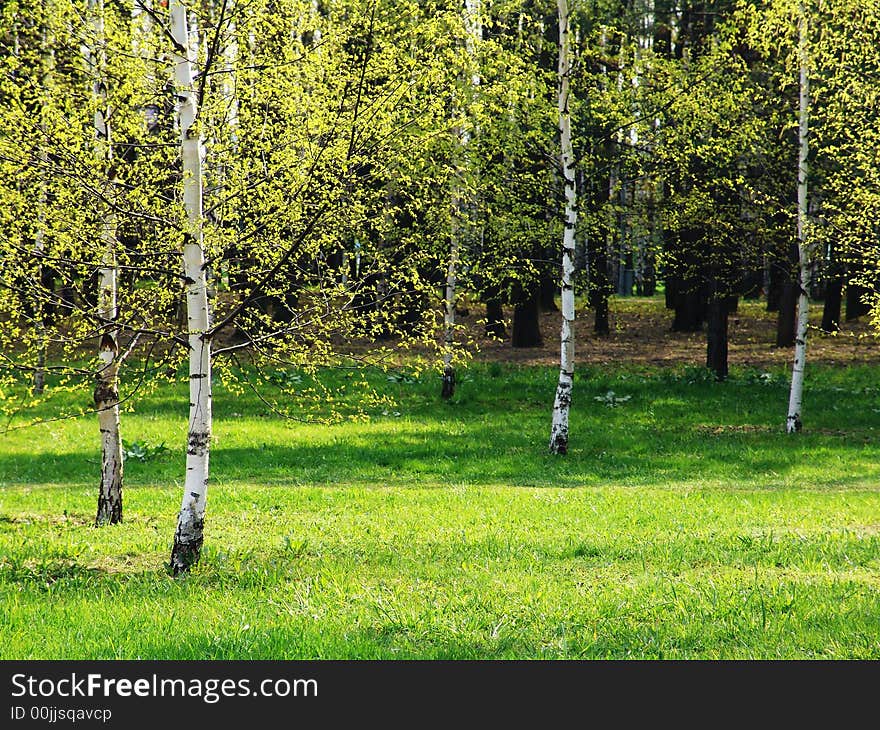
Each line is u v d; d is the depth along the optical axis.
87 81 12.42
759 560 11.05
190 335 11.27
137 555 12.15
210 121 11.43
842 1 22.00
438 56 11.92
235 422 25.97
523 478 20.22
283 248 11.75
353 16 11.09
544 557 11.49
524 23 24.31
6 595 9.74
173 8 10.77
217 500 16.70
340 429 25.42
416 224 24.39
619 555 11.48
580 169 25.34
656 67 24.08
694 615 8.52
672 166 25.70
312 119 11.12
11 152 10.92
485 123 22.45
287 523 14.50
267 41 11.29
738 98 24.48
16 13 11.45
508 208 26.25
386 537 13.14
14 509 15.88
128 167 11.85
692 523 14.09
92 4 12.49
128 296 13.09
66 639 8.16
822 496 17.05
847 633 7.93
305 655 7.71
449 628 8.23
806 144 24.36
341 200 11.72
